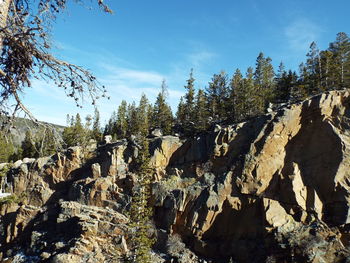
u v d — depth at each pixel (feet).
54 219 148.66
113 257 117.70
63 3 16.31
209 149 140.15
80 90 16.84
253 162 118.93
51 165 179.93
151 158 150.71
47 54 15.96
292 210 108.27
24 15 15.55
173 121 233.55
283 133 121.80
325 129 115.24
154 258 112.78
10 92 16.43
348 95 119.75
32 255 132.05
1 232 162.09
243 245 108.68
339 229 98.27
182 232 121.60
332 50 202.08
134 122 237.45
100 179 151.74
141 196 119.03
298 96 184.55
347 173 105.70
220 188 119.75
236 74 215.31
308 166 114.83
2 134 16.21
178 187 134.72
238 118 185.47
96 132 258.78
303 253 94.89
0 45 14.10
